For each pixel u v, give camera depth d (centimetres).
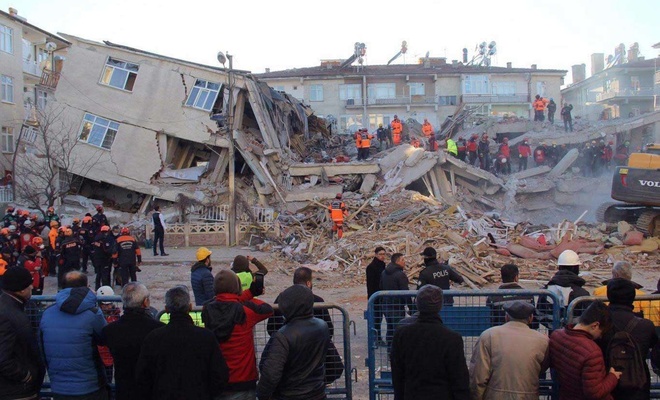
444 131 4384
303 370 571
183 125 3020
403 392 557
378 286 1145
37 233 1994
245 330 601
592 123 4316
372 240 2139
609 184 3288
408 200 2658
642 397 548
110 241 1691
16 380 583
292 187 2991
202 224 2559
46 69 3909
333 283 1780
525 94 6047
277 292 1680
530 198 3297
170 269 2055
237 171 3183
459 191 3169
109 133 3067
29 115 3766
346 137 4500
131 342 572
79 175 3131
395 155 3095
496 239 2130
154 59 3058
